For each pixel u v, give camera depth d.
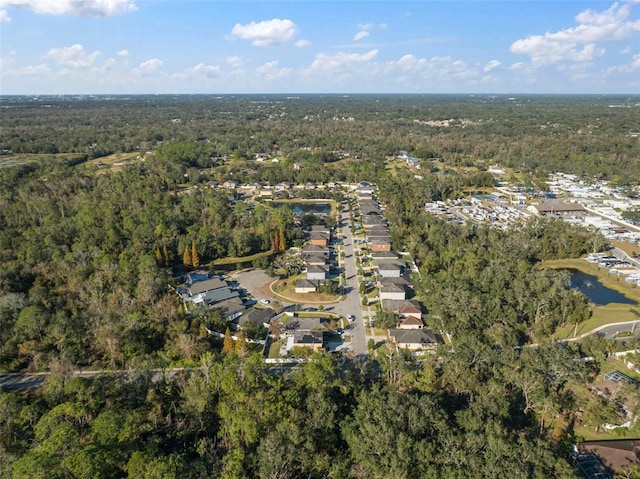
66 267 140.38
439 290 125.50
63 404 78.00
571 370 86.94
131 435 73.62
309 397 79.38
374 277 155.00
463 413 76.00
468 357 91.06
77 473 61.69
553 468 65.06
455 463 66.62
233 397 81.81
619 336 114.06
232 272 159.88
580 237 174.62
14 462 65.44
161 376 96.81
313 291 143.25
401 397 78.12
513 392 91.19
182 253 163.62
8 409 78.69
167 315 115.12
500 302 118.06
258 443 73.56
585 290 146.75
